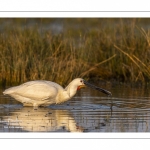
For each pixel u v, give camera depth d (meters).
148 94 16.88
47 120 13.23
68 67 19.14
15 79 18.77
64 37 21.77
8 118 13.43
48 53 19.77
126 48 20.14
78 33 23.84
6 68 18.95
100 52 20.42
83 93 17.36
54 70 18.94
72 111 14.37
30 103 15.21
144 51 19.86
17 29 21.83
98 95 16.88
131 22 20.98
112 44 20.55
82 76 19.30
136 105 14.99
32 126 12.62
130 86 18.72
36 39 20.14
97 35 21.45
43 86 15.06
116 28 21.58
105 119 13.24
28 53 19.62
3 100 16.03
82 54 20.09
